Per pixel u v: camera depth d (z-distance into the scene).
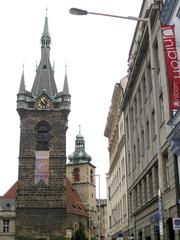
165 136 30.80
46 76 99.38
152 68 23.84
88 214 122.44
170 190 29.47
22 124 92.38
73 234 106.19
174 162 28.41
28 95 94.88
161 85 32.06
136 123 44.81
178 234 26.97
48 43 104.94
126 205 53.81
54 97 95.19
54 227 84.94
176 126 24.81
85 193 135.12
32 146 90.50
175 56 27.66
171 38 28.08
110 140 77.06
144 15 38.34
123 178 57.53
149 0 37.28
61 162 89.38
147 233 38.56
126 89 48.38
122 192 58.66
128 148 51.00
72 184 136.75
